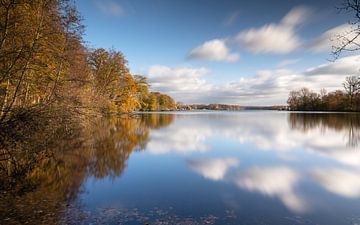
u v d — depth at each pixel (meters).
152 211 5.02
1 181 6.38
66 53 11.59
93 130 19.53
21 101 11.06
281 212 5.04
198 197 5.88
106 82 31.28
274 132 20.77
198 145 14.12
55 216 4.68
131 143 14.52
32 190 6.14
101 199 5.68
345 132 20.58
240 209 5.17
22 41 7.92
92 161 9.72
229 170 8.58
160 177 7.66
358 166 9.20
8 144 6.46
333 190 6.43
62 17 10.02
